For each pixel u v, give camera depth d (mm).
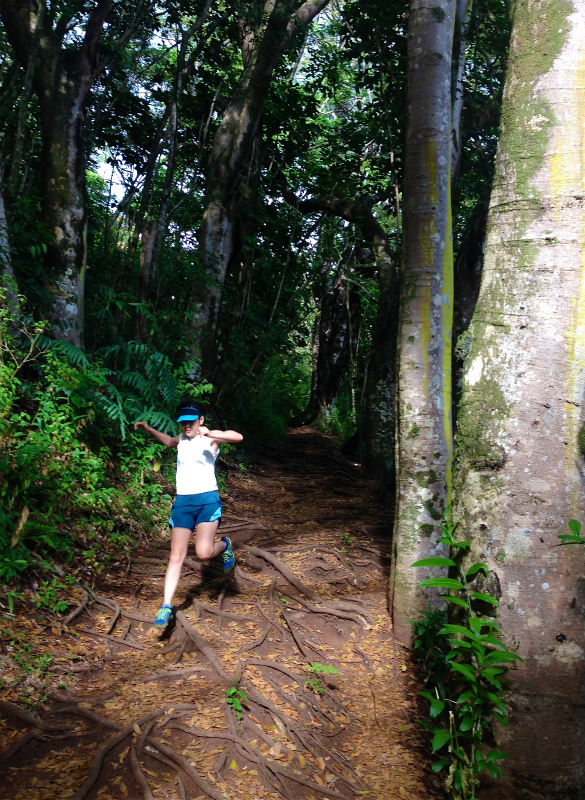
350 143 13664
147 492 6965
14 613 4273
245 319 12305
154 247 8719
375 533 8039
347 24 11461
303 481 10531
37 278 7215
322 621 5289
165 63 11570
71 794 2951
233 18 10703
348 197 14281
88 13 8547
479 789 3096
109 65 9141
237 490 9219
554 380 3037
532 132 3131
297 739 3650
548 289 3070
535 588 2988
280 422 13977
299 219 14062
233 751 3406
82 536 5578
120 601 4988
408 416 5242
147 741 3354
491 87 11141
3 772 3043
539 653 2975
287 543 7066
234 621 4973
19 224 6906
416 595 5059
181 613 4770
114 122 11211
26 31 7445
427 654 4734
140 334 8477
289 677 4246
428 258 5246
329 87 14180
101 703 3652
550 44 3111
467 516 3209
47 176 7367
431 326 5238
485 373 3223
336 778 3459
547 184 3084
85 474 5902
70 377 6031
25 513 4582
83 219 7531
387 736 3945
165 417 7246
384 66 11094
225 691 3896
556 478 3008
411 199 5301
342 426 16156
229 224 10789
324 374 17781
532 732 2979
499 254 3256
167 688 3885
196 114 12266
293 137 13500
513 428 3082
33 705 3506
